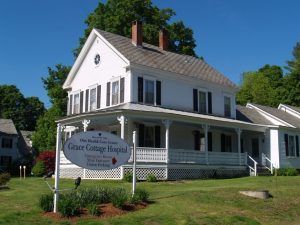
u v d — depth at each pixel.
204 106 33.22
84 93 32.41
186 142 31.39
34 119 89.31
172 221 12.34
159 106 29.50
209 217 13.30
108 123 29.17
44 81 45.22
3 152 61.47
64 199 12.62
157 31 43.88
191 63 35.09
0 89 86.94
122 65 29.09
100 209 12.80
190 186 20.94
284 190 18.92
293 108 43.12
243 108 39.22
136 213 12.91
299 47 82.69
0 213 12.38
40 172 36.00
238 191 17.58
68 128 33.75
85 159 13.12
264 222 13.86
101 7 45.91
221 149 34.16
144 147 25.94
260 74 73.38
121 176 24.42
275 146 34.66
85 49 32.44
